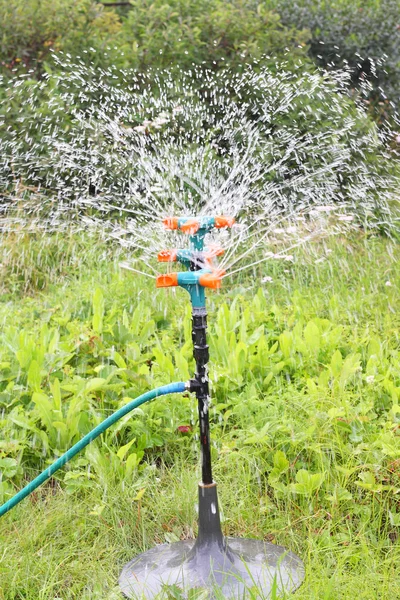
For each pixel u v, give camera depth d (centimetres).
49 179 620
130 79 663
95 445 310
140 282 507
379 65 830
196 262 250
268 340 428
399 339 422
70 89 649
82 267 559
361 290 497
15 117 626
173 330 447
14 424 333
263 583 246
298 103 637
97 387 338
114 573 265
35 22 681
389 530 284
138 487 298
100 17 716
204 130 640
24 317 473
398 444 301
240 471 311
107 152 588
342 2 851
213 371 367
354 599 238
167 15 700
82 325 419
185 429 334
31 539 274
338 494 284
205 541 256
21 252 563
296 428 321
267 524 285
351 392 356
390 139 746
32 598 251
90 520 288
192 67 674
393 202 645
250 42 673
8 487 301
